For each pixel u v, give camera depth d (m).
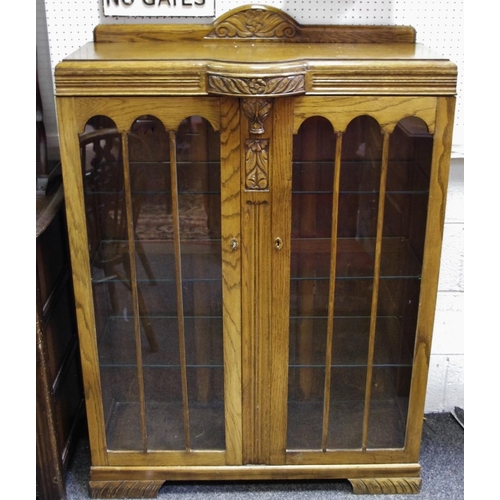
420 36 1.81
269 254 1.60
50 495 1.76
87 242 1.60
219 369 1.73
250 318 1.66
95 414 1.75
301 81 1.44
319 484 1.88
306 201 1.57
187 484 1.87
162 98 1.47
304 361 1.73
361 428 1.80
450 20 1.79
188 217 1.58
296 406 1.77
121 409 1.78
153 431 1.79
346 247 1.62
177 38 1.76
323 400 1.76
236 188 1.54
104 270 1.64
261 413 1.76
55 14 1.77
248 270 1.62
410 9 1.78
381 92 1.47
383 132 1.51
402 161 1.54
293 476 1.82
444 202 1.56
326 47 1.67
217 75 1.42
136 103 1.48
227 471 1.81
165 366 1.73
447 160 1.53
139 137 1.52
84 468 1.92
